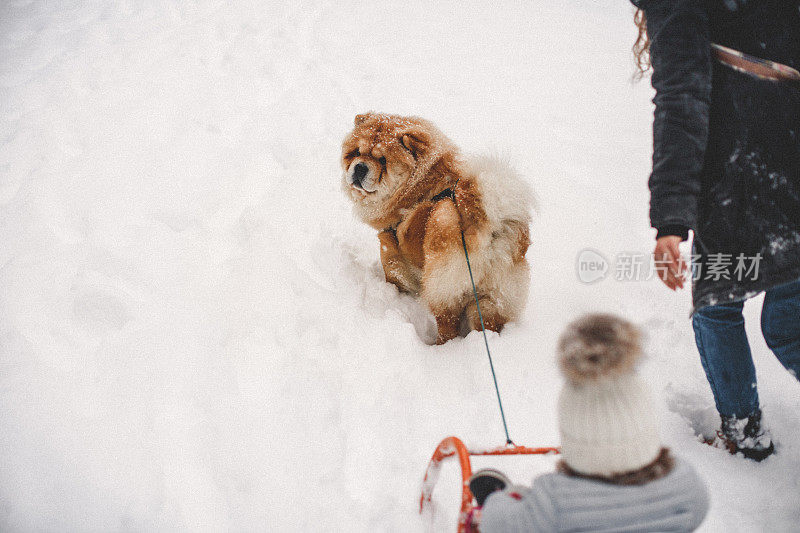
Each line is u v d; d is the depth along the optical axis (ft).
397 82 20.80
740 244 5.80
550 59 23.20
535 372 8.93
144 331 9.61
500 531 4.17
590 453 3.86
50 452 7.54
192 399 8.33
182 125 17.34
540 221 13.62
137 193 13.97
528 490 4.43
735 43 5.96
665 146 5.86
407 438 7.89
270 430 7.86
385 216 10.70
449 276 9.23
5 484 7.16
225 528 6.70
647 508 3.86
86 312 10.15
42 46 23.03
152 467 7.36
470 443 7.69
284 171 15.44
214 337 9.48
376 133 10.30
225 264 11.55
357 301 10.66
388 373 8.98
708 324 6.68
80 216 13.19
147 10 26.63
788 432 7.50
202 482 7.22
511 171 9.04
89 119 17.63
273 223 12.95
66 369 9.01
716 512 6.45
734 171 5.82
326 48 23.44
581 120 18.39
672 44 5.94
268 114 18.22
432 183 10.28
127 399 8.32
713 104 6.00
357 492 7.10
